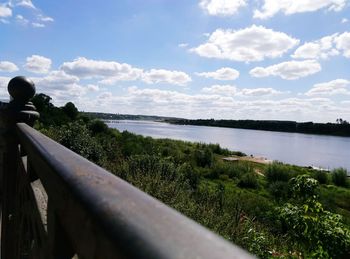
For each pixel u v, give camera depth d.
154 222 0.29
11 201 2.21
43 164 0.75
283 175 26.56
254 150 80.19
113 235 0.30
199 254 0.22
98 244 0.34
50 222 0.68
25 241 1.52
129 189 0.39
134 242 0.27
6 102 2.26
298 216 4.41
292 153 78.19
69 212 0.47
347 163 62.94
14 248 2.14
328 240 4.10
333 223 4.32
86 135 12.38
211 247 0.23
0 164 2.87
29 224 1.33
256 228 7.03
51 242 0.68
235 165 30.05
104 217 0.33
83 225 0.40
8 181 2.20
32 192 1.21
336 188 24.78
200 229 0.27
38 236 1.03
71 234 0.46
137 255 0.25
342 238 4.09
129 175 8.35
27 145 1.24
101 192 0.39
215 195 8.86
